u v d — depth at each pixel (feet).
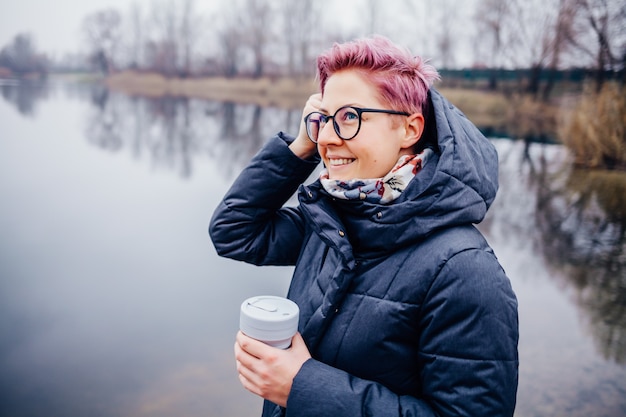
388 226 2.80
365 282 2.91
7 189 22.06
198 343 10.39
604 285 12.15
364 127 2.88
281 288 13.41
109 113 43.39
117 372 9.27
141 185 23.76
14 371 9.25
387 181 2.88
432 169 2.86
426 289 2.70
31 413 8.03
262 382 2.78
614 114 19.97
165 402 8.28
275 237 4.13
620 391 8.25
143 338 10.53
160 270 14.44
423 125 2.97
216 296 12.75
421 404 2.71
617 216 16.19
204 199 21.97
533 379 8.61
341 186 2.95
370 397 2.69
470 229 2.87
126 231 17.75
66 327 11.00
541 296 11.70
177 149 31.71
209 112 43.83
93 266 14.60
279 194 4.00
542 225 15.90
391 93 2.85
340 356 2.93
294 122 38.73
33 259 14.92
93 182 23.98
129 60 53.52
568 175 20.26
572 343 9.71
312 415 2.67
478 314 2.57
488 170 3.00
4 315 11.51
